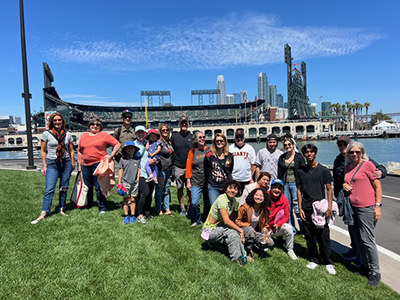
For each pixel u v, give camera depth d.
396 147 56.00
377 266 3.77
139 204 5.56
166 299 3.04
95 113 124.00
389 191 9.78
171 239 4.75
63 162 5.85
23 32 14.30
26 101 14.55
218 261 4.06
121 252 4.08
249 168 6.10
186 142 6.32
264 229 4.45
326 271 4.08
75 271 3.48
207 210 5.70
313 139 100.56
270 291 3.39
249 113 132.62
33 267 3.51
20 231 4.68
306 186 4.32
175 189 9.94
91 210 6.29
